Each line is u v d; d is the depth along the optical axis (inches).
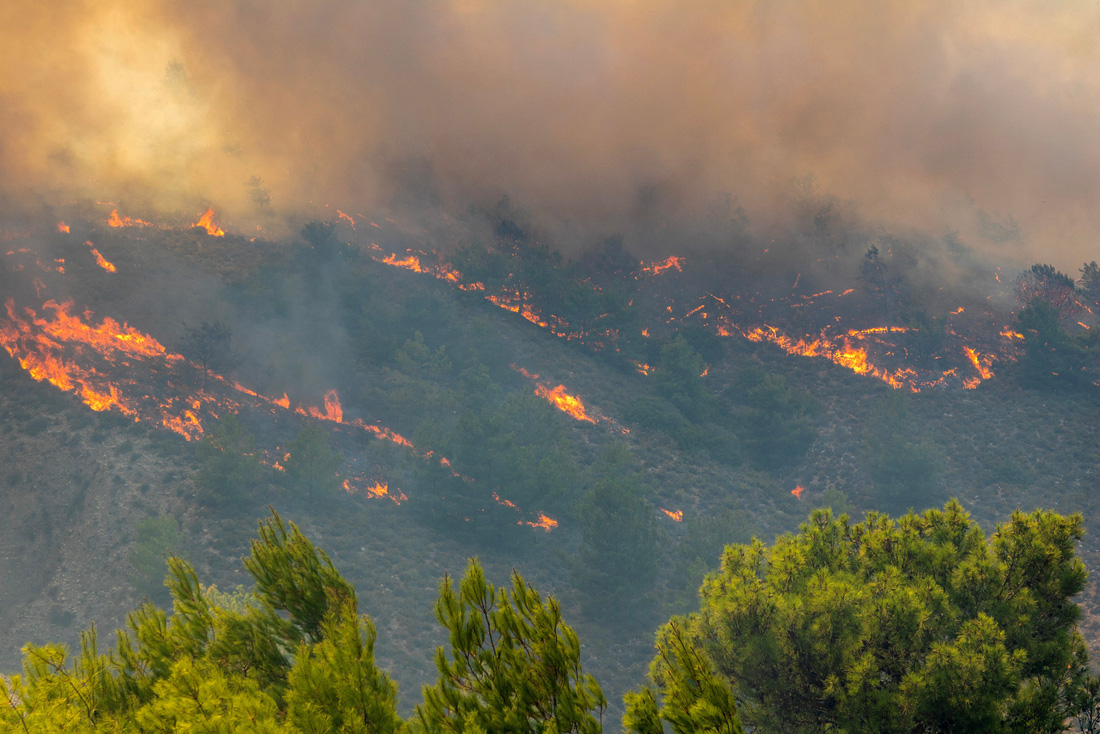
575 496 3078.2
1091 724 476.7
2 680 237.3
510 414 3235.7
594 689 217.2
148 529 2068.2
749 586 540.4
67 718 227.3
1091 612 2345.0
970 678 443.8
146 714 215.2
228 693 217.9
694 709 211.5
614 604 2400.3
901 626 482.6
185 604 301.6
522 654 221.9
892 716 444.8
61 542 2652.6
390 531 2763.3
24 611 2384.4
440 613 233.1
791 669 494.0
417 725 227.8
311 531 2630.4
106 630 2262.6
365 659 234.2
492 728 214.4
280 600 297.1
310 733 206.8
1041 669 490.3
